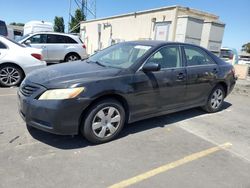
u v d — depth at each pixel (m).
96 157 3.34
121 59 4.32
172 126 4.64
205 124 4.89
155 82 4.13
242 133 4.57
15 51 6.85
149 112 4.23
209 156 3.60
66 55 11.60
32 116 3.39
